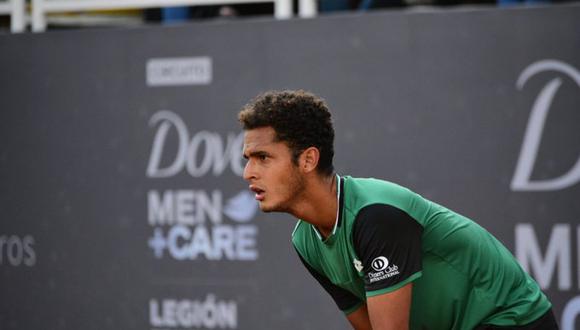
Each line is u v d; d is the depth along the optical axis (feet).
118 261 60.70
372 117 56.03
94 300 61.21
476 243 33.63
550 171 53.21
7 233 63.10
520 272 34.96
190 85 59.16
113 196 60.75
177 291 59.52
